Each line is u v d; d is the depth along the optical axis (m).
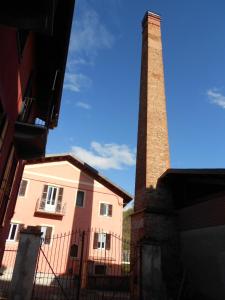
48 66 8.81
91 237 22.81
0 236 8.02
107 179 25.19
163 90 13.88
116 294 13.07
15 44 5.40
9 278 17.27
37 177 22.88
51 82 9.52
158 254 8.48
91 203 24.12
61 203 22.91
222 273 7.85
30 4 3.20
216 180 9.10
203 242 8.85
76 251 21.78
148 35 15.91
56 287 15.08
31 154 8.02
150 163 11.33
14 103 6.46
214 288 8.06
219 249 8.12
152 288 8.01
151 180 10.94
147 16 16.77
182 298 8.91
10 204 9.30
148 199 10.45
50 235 21.44
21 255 7.43
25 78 7.62
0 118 5.44
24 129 6.96
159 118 12.80
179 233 10.14
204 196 9.61
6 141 6.33
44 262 20.27
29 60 7.70
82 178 24.64
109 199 25.03
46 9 3.24
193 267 9.09
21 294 7.00
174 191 10.88
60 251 21.14
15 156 7.91
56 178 23.56
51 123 11.68
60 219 22.25
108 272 21.55
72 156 24.47
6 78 5.22
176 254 9.80
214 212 8.66
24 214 21.25
